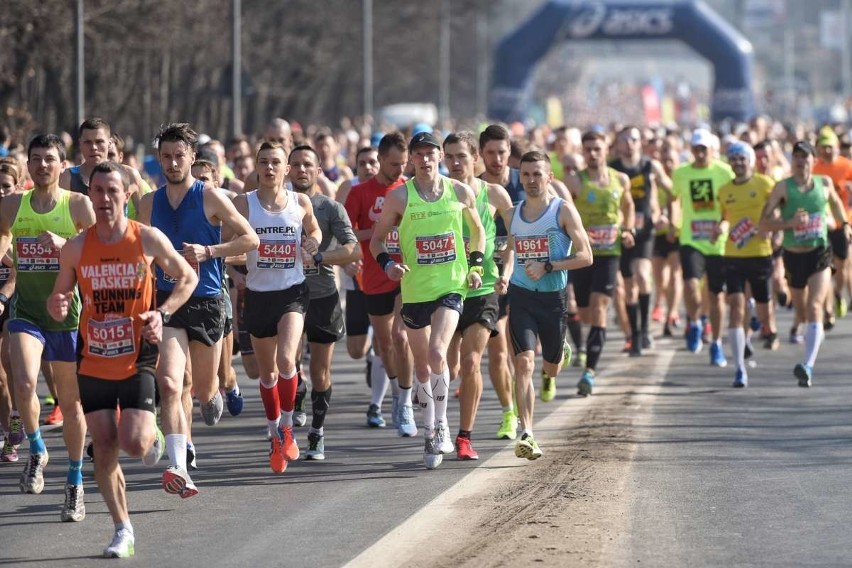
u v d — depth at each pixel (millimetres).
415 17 184125
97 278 21188
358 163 36188
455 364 31203
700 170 45688
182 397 27969
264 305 27797
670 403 36344
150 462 21688
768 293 43969
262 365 27969
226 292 29938
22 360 25531
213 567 20641
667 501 24609
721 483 26203
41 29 84812
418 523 23031
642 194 45812
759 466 27891
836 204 41344
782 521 23266
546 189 29453
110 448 21094
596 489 25516
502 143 32938
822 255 40594
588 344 37969
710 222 45688
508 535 22141
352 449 30578
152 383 21281
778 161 54562
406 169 35812
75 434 23719
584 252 29047
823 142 50812
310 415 35844
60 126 99625
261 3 140125
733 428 32438
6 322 27609
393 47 191875
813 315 40125
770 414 34625
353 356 35000
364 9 133875
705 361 45094
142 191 30312
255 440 31844
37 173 25562
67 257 21359
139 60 111375
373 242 28125
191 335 25781
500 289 28297
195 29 116438
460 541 21812
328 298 29578
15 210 25781
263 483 26844
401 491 25797
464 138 29172
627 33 168125
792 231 40906
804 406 35938
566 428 32406
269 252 27719
